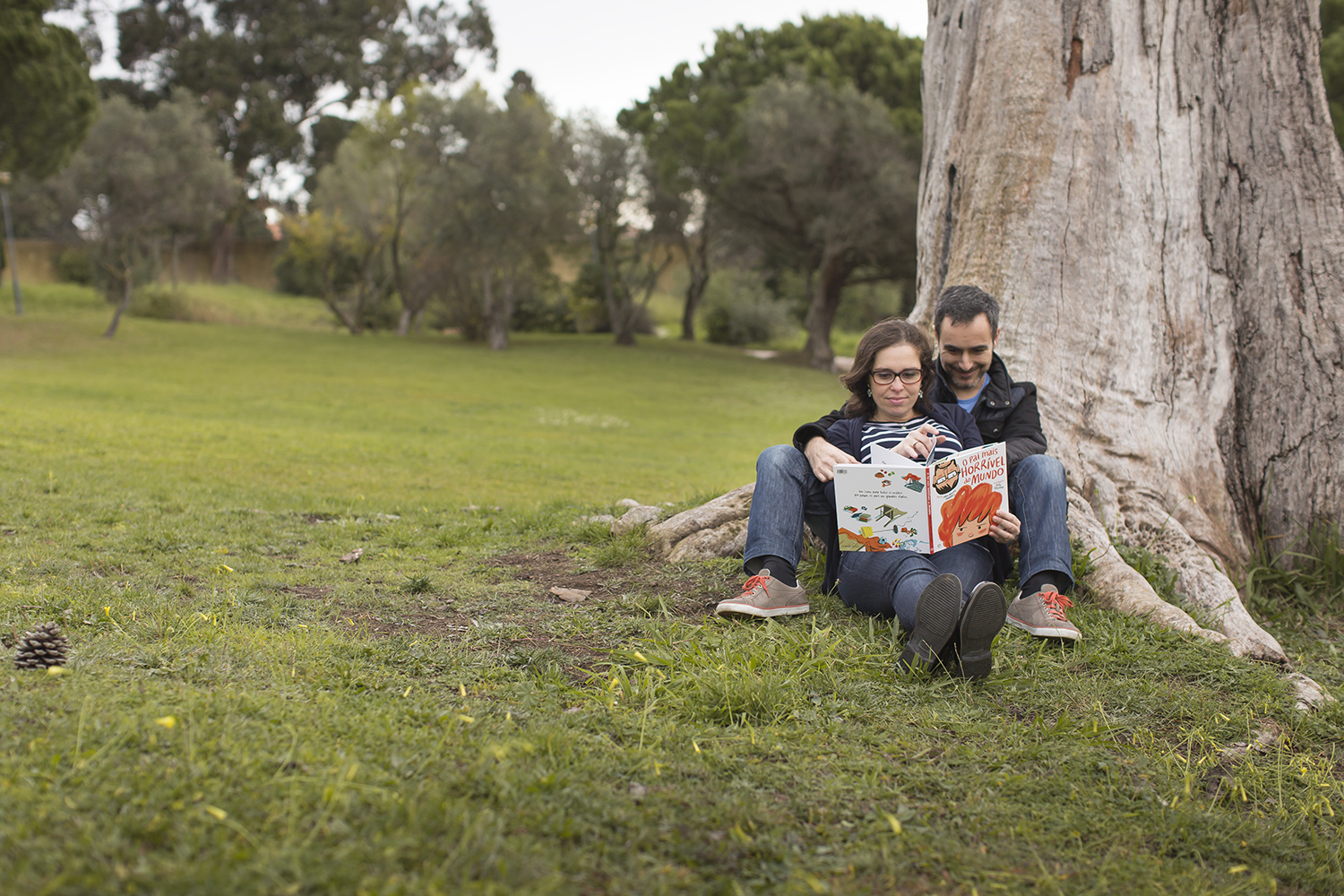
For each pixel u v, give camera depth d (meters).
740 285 52.81
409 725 2.25
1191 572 4.20
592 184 40.25
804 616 3.47
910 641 2.96
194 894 1.45
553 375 31.48
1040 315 4.90
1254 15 5.00
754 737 2.37
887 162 30.08
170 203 35.22
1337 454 4.75
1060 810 2.20
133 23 52.50
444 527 5.46
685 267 58.75
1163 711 2.85
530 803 1.88
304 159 57.03
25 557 3.97
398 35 56.16
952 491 3.25
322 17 54.41
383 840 1.64
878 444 3.63
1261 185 4.96
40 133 26.12
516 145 36.22
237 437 12.19
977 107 5.27
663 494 9.77
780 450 3.64
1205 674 3.13
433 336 45.69
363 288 44.75
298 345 36.41
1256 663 3.30
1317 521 4.76
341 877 1.53
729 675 2.73
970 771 2.34
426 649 2.94
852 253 35.56
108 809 1.66
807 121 29.75
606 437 17.88
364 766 1.95
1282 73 4.98
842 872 1.83
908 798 2.17
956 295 3.97
